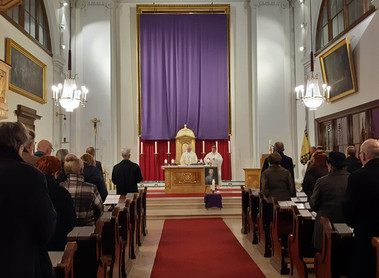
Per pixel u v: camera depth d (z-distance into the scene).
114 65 16.19
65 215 3.28
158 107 16.25
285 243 5.36
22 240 2.06
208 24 16.39
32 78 11.59
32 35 12.20
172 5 16.33
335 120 12.03
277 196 6.20
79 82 15.35
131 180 7.70
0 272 1.98
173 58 16.34
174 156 16.30
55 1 13.73
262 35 15.84
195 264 5.91
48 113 13.08
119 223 5.32
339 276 3.60
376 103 9.33
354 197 3.21
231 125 16.42
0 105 8.41
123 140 16.30
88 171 5.33
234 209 11.42
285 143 15.59
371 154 3.30
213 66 16.36
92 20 15.55
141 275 5.38
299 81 15.23
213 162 14.43
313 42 13.75
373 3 9.20
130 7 16.53
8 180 2.09
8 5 7.57
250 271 5.49
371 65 9.61
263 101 15.68
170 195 12.42
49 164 3.32
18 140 2.25
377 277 2.79
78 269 3.34
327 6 12.78
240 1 16.56
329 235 3.60
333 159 4.42
